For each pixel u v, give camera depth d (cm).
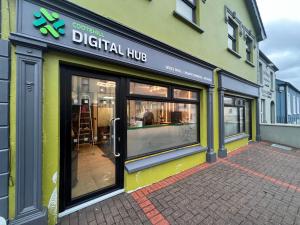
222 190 373
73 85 297
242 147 805
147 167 380
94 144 325
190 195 349
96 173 327
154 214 288
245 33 862
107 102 338
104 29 302
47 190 256
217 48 630
